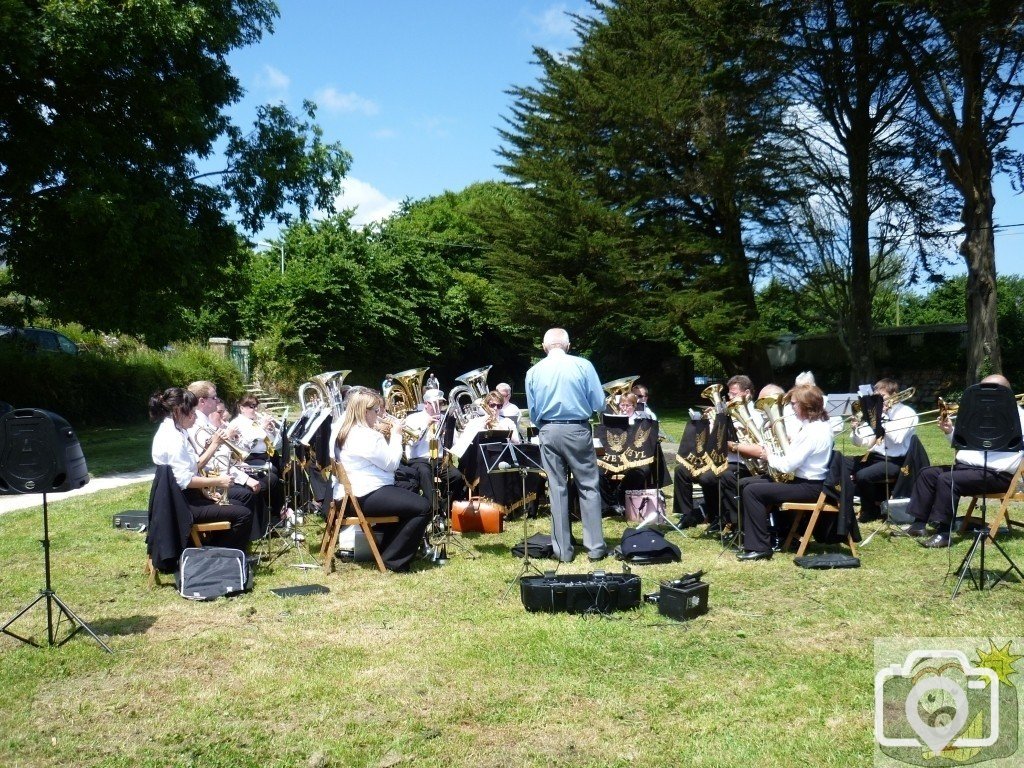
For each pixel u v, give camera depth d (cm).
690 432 789
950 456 1270
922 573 599
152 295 1525
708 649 454
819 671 421
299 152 1698
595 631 484
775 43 2322
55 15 1305
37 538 759
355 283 3300
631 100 2702
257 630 497
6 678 421
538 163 2916
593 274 2841
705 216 3002
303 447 782
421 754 344
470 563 660
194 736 362
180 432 591
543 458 674
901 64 2275
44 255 1476
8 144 1400
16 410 442
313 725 371
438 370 4247
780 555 662
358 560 659
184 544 580
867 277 2600
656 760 336
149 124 1519
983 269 2238
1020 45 2000
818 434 627
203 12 1462
